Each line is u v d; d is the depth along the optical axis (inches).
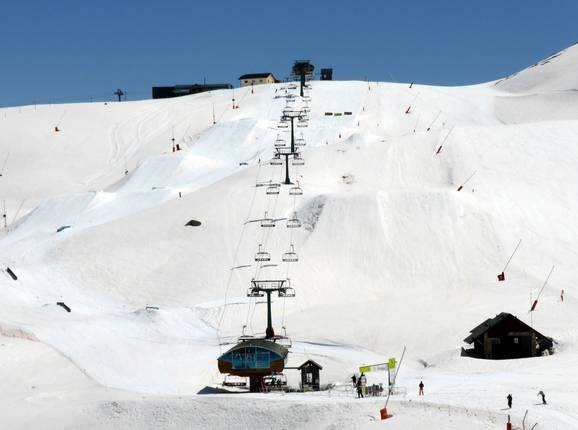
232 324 2667.3
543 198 3501.5
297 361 2181.3
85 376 1972.2
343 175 3900.1
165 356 2215.8
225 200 3654.0
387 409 1520.7
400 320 2571.4
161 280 3107.8
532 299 2677.2
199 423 1627.7
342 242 3245.6
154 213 3649.1
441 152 3956.7
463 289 2864.2
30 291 2839.6
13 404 1788.9
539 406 1485.0
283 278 3011.8
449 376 1920.5
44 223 4141.2
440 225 3272.6
